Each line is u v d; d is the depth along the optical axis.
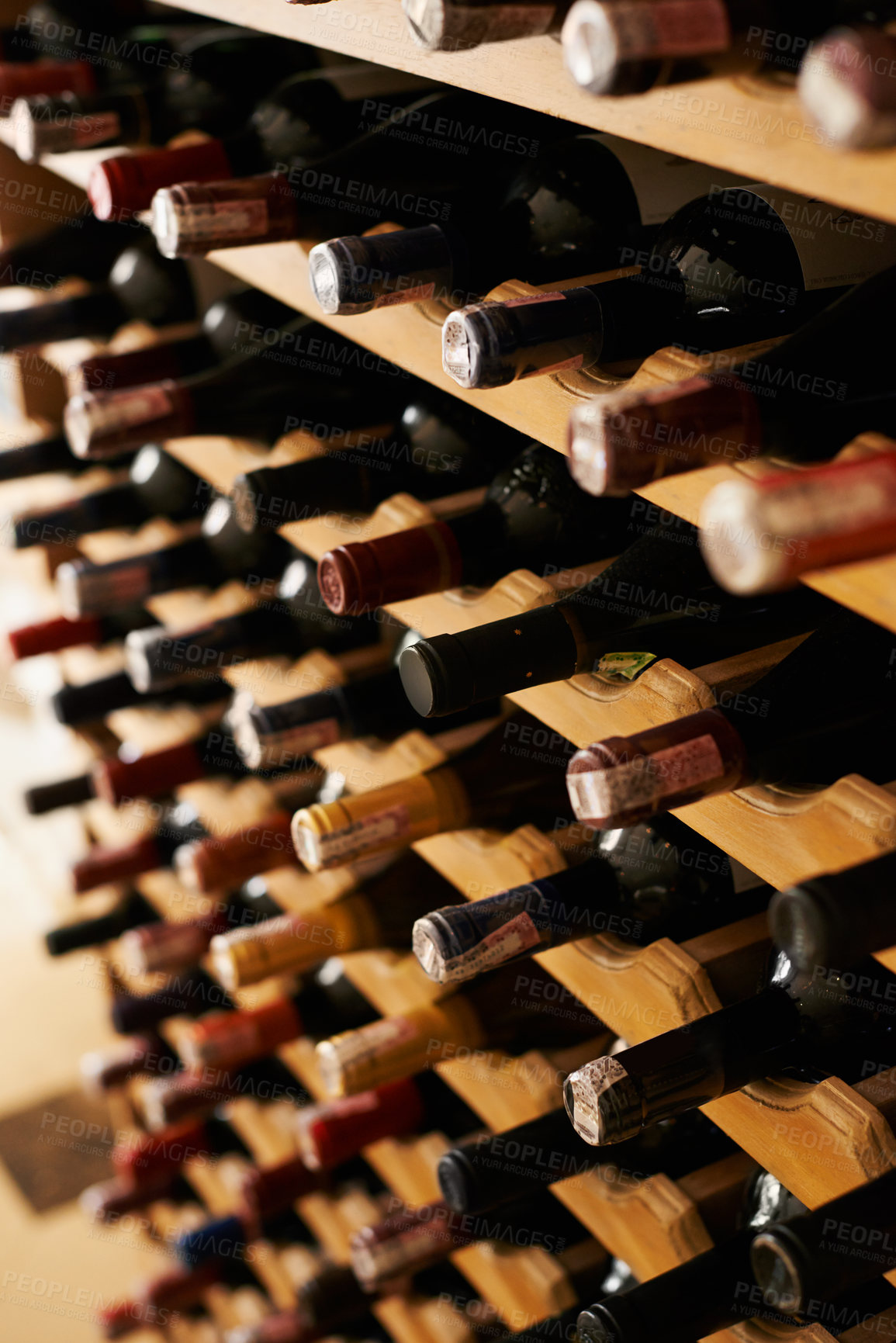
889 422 0.96
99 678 1.66
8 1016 2.28
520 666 1.03
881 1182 0.97
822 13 0.86
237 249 1.19
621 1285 1.23
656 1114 1.00
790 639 1.06
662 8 0.84
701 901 1.12
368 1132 1.28
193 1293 1.65
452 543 1.11
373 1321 1.47
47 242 1.52
